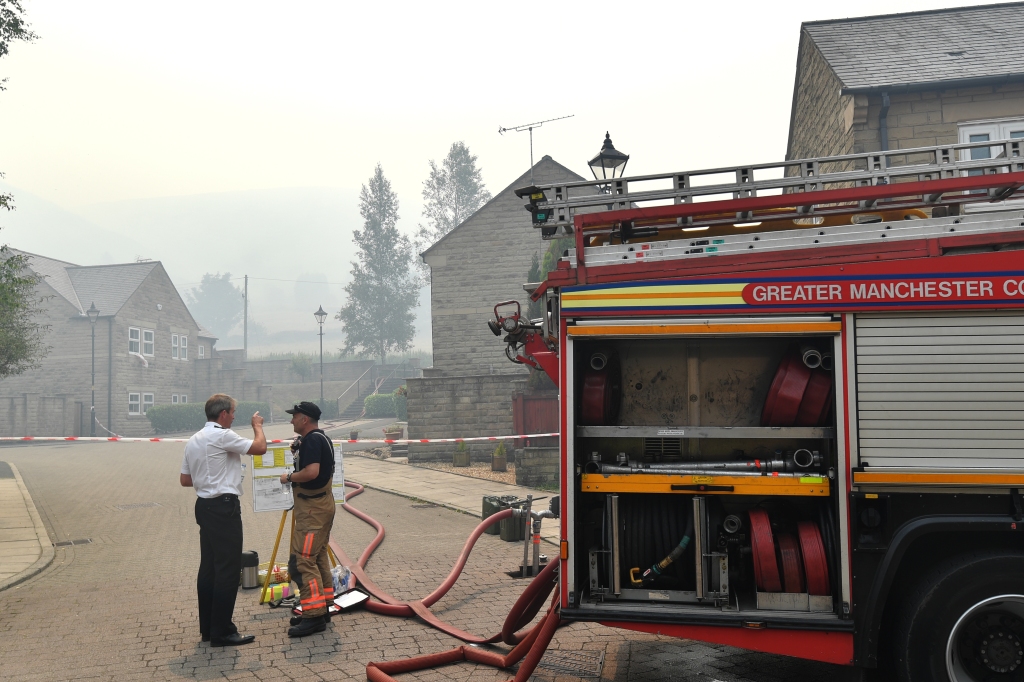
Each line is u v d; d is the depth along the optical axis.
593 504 4.30
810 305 3.97
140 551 9.16
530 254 24.42
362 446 24.02
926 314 3.88
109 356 38.47
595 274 4.22
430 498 13.21
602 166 9.62
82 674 4.90
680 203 4.25
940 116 11.89
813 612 3.94
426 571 7.77
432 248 24.62
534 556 7.59
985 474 3.74
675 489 4.07
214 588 5.48
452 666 4.97
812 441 4.14
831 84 12.96
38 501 13.52
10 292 13.30
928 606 3.79
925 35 13.56
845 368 3.91
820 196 4.09
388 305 59.47
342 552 7.95
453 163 66.62
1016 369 3.79
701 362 4.32
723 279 4.07
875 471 3.82
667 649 5.26
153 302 42.47
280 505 6.89
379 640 5.55
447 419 19.31
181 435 38.31
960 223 3.96
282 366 54.53
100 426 37.97
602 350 4.29
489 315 24.31
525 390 18.06
